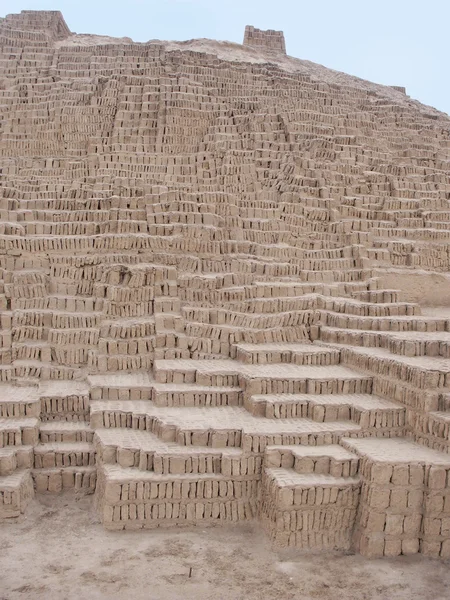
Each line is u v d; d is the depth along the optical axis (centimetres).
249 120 2470
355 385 1205
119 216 1711
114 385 1258
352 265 1756
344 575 913
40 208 1778
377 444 1054
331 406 1127
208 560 941
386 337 1295
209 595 852
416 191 2180
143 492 1014
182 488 1027
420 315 1480
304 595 861
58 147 2430
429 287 1769
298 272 1677
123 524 1015
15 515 1023
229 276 1582
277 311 1502
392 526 962
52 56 3045
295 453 1026
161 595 849
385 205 2078
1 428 1120
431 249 1864
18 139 2430
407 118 2881
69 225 1672
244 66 3058
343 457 1009
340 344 1371
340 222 1898
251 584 883
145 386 1259
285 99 2781
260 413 1156
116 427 1176
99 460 1093
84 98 2620
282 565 935
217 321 1461
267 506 1016
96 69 2914
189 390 1218
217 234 1705
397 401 1133
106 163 2158
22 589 851
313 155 2281
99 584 868
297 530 977
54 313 1426
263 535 1020
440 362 1138
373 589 880
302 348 1357
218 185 2036
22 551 945
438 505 960
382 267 1794
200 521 1037
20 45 3108
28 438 1136
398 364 1141
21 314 1416
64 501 1103
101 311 1476
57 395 1232
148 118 2502
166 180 2088
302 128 2469
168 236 1658
